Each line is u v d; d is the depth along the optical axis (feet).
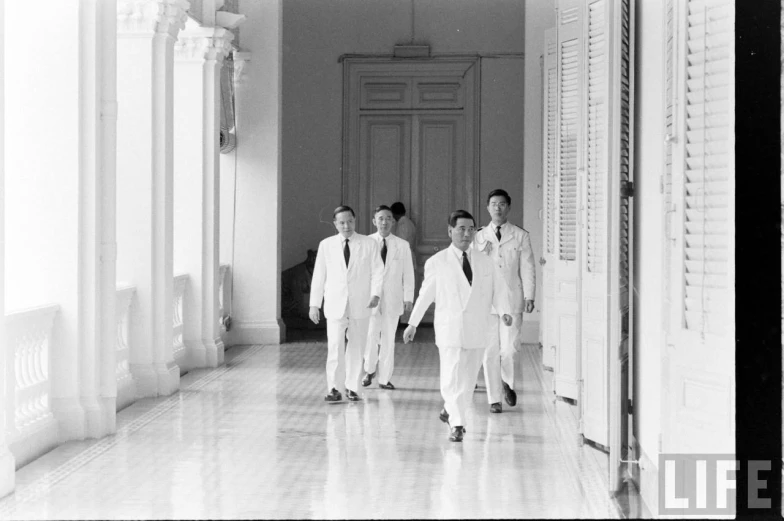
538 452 24.82
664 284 17.48
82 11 26.17
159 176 33.42
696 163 15.93
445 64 57.31
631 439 22.50
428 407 31.53
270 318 48.60
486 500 20.18
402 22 57.52
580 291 26.99
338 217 32.60
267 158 48.11
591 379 25.66
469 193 57.31
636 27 22.54
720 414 15.28
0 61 21.03
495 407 30.48
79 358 26.14
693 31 15.97
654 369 19.69
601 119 25.02
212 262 40.88
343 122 57.72
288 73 57.82
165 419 29.17
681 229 16.34
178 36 40.24
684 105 16.21
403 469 22.95
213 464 23.43
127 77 33.09
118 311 31.91
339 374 32.42
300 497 20.38
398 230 56.18
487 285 26.30
